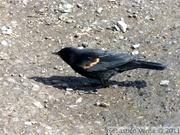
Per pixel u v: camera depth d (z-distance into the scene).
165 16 12.48
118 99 9.32
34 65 10.45
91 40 11.52
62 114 8.81
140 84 9.77
